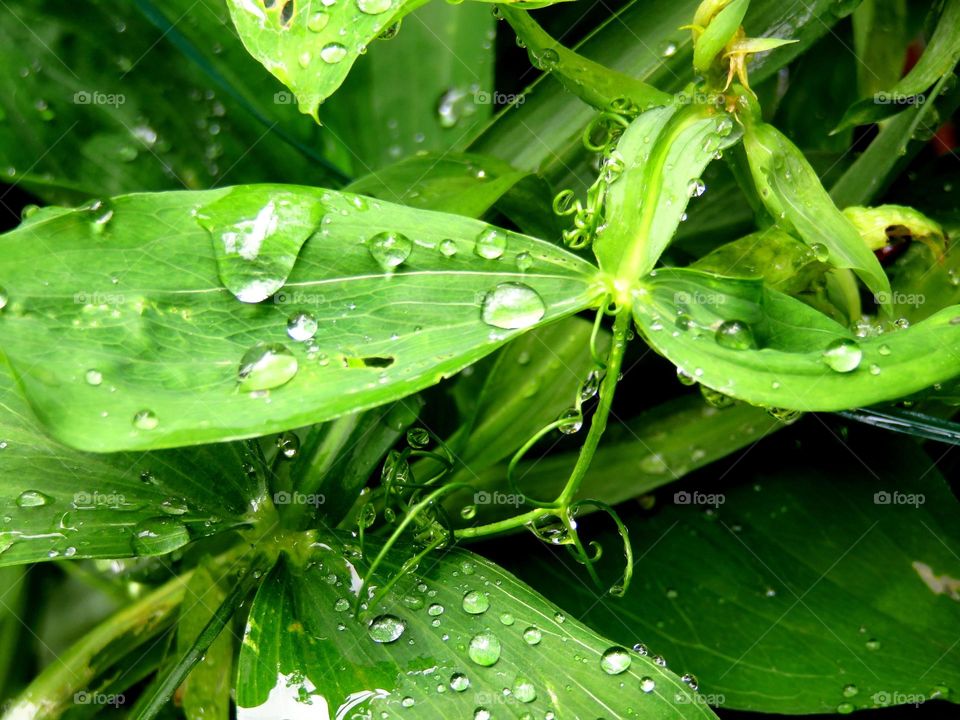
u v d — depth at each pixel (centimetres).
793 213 17
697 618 19
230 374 15
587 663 16
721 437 20
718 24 17
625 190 16
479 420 20
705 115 17
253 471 18
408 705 16
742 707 18
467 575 17
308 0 16
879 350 15
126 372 15
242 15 16
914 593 19
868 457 20
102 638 20
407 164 20
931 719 19
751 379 15
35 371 15
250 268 16
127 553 17
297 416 15
